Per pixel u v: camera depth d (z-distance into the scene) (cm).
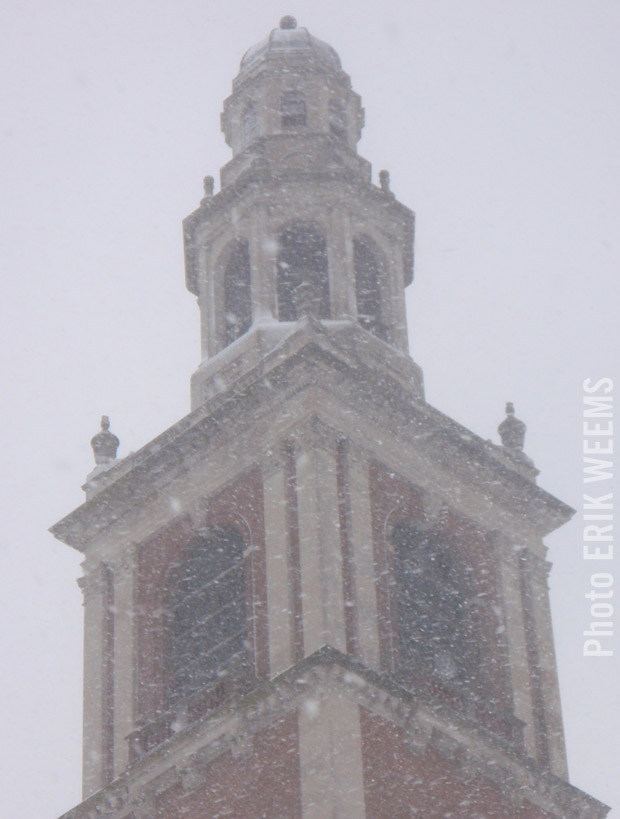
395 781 5556
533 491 6494
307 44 7238
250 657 5884
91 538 6469
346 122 7206
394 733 5628
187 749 5716
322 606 5775
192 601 6228
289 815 5472
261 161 6862
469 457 6400
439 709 5722
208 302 6850
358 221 6869
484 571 6312
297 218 6788
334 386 6181
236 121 7250
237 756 5628
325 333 6259
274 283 6688
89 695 6206
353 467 6094
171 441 6309
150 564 6300
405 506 6209
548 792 5878
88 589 6397
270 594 5897
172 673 6150
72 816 5844
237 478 6188
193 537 6228
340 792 5444
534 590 6394
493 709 5950
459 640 6225
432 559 6300
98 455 6688
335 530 5938
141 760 5784
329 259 6712
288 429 6128
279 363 6169
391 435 6272
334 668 5591
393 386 6525
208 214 6938
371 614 5862
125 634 6231
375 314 6831
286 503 6009
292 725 5588
